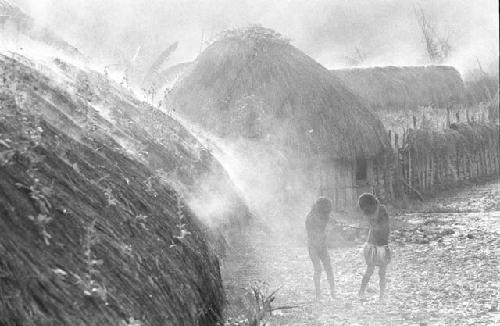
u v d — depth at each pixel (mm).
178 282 6344
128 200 6730
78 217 5391
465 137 31047
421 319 8969
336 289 10891
